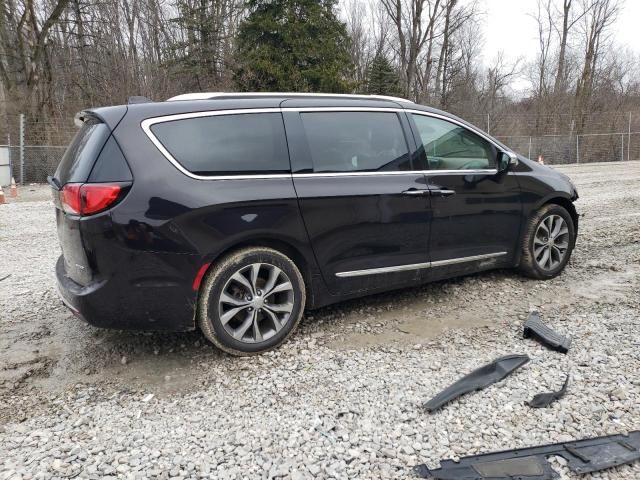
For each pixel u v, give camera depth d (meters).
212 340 3.36
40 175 17.36
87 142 3.27
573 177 16.02
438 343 3.66
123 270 3.07
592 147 27.34
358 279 3.90
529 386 3.00
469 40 39.19
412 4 32.12
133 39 28.30
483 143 4.57
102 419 2.79
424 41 33.25
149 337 3.84
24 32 21.23
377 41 40.19
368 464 2.37
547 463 2.33
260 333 3.53
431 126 4.30
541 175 4.88
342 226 3.71
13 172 16.89
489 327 3.91
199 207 3.16
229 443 2.55
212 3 27.55
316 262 3.67
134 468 2.37
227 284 3.35
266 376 3.23
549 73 37.03
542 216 4.84
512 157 4.49
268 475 2.31
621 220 7.84
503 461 2.35
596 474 2.26
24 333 3.98
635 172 17.61
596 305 4.25
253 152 3.45
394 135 4.07
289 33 24.44
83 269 3.18
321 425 2.68
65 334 3.95
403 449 2.47
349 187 3.72
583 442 2.48
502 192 4.56
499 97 39.22
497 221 4.57
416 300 4.52
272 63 24.23
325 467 2.35
